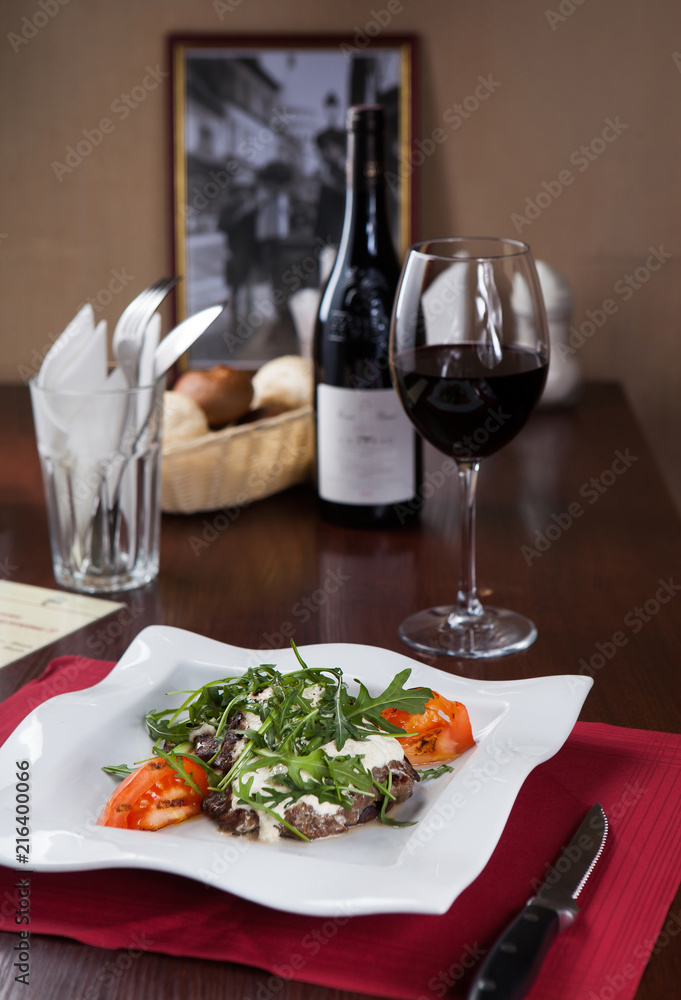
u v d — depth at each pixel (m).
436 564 0.93
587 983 0.38
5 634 0.79
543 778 0.54
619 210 1.71
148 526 0.89
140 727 0.57
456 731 0.53
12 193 1.79
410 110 1.69
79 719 0.54
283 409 1.15
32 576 0.92
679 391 1.79
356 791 0.47
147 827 0.47
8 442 1.41
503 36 1.66
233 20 1.70
